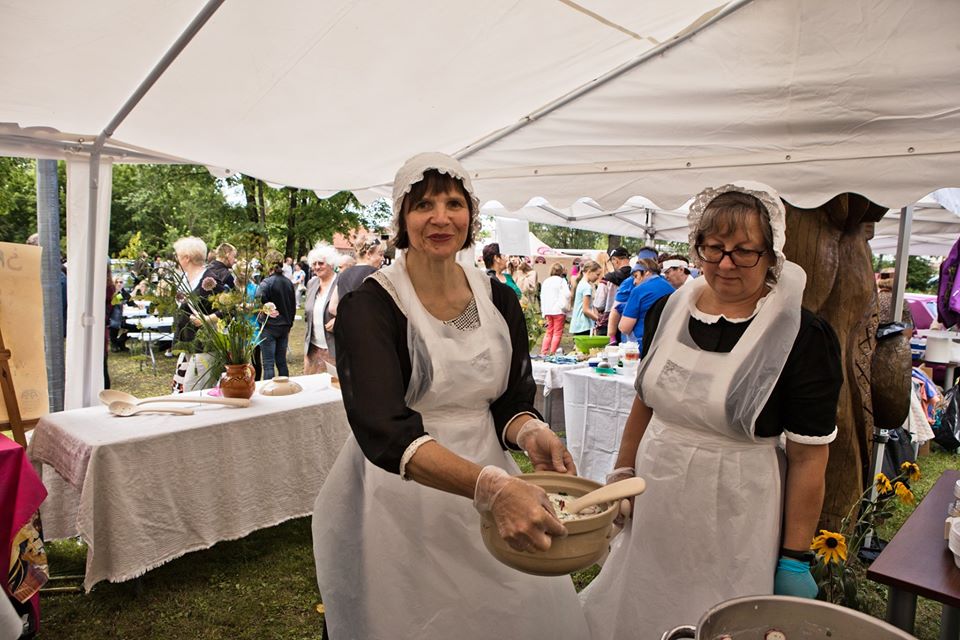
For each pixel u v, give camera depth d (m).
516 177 3.58
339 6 1.97
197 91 2.48
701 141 2.91
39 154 3.09
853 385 2.64
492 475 1.05
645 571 1.58
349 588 1.52
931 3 2.20
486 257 7.03
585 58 2.66
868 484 2.72
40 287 3.01
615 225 7.89
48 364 3.71
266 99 2.62
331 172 3.83
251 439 3.03
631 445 1.81
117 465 2.57
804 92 2.57
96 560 2.55
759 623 0.88
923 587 1.34
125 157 3.40
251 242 3.28
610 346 4.26
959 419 5.14
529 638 1.45
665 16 2.33
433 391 1.39
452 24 2.19
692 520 1.50
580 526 1.03
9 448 2.02
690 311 1.58
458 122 3.17
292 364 9.20
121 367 8.34
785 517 1.49
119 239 19.62
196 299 3.23
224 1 1.87
